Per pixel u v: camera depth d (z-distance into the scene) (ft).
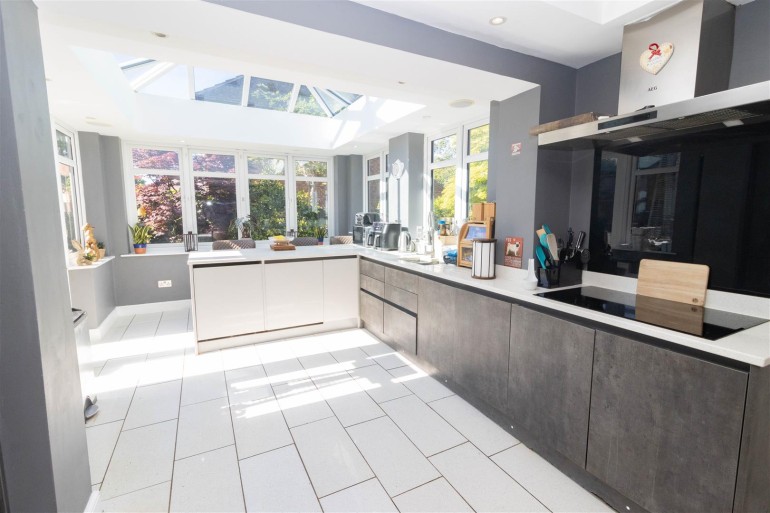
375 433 7.33
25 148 4.24
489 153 10.34
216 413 8.00
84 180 14.55
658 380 4.71
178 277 16.66
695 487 4.42
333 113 19.57
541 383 6.43
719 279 5.84
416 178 15.61
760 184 5.39
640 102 6.21
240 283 11.63
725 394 4.09
